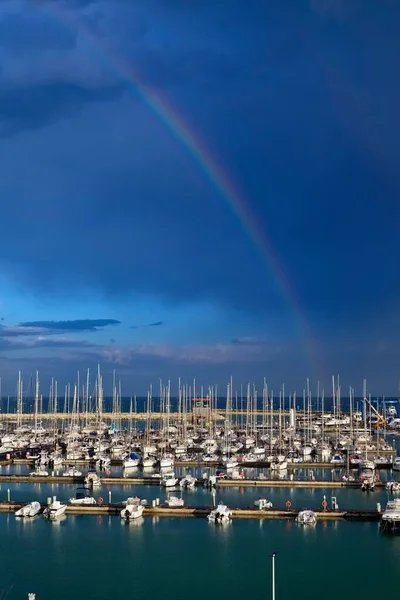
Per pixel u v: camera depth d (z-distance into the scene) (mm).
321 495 142125
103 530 114750
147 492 146125
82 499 130750
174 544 106750
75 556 101250
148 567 96688
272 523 118438
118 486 153250
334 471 178375
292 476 169250
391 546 105500
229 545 106062
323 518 120562
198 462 188250
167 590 88125
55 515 121938
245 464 186250
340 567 95688
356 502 135250
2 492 146875
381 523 114375
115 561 99062
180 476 169125
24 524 118688
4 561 99188
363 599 85312
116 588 88750
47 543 107500
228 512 120500
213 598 85188
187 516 122875
